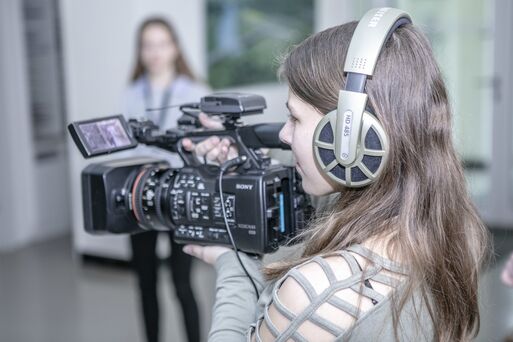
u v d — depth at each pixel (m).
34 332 3.25
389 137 0.83
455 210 0.88
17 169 4.80
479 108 4.77
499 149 4.79
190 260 2.63
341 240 0.86
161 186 1.19
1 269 4.33
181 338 3.08
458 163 0.89
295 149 0.91
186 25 4.25
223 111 1.11
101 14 3.99
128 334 3.20
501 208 4.85
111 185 1.25
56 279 4.09
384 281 0.82
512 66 4.66
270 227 1.06
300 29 5.02
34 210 4.97
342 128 0.82
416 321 0.83
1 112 4.70
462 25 4.69
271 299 0.84
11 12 4.60
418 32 0.87
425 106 0.83
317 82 0.85
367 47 0.81
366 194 0.87
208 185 1.12
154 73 2.90
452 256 0.87
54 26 4.88
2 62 4.62
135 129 1.26
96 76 4.07
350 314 0.79
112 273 4.16
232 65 4.86
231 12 4.78
